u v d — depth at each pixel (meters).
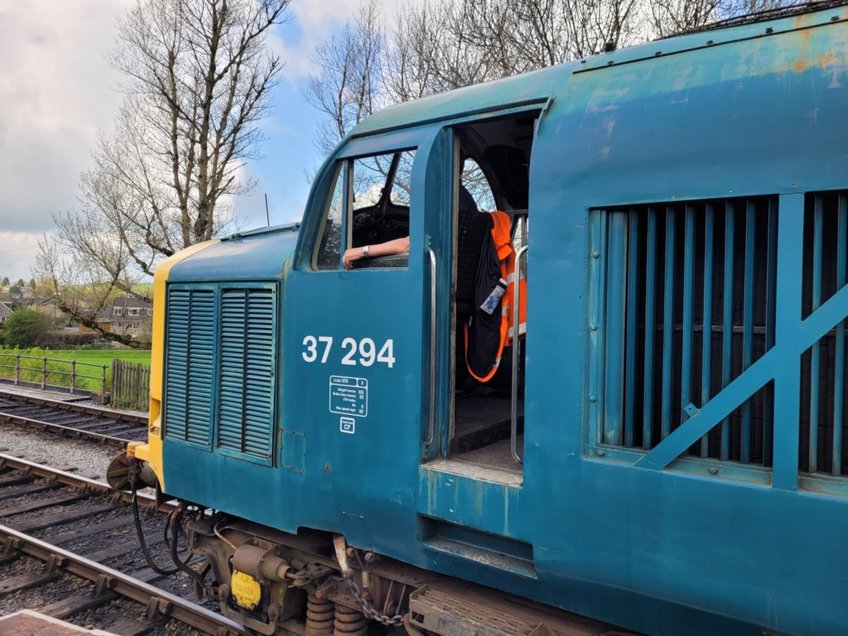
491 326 3.10
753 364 1.88
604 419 2.16
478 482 2.42
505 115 2.57
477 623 2.46
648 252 2.11
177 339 3.85
